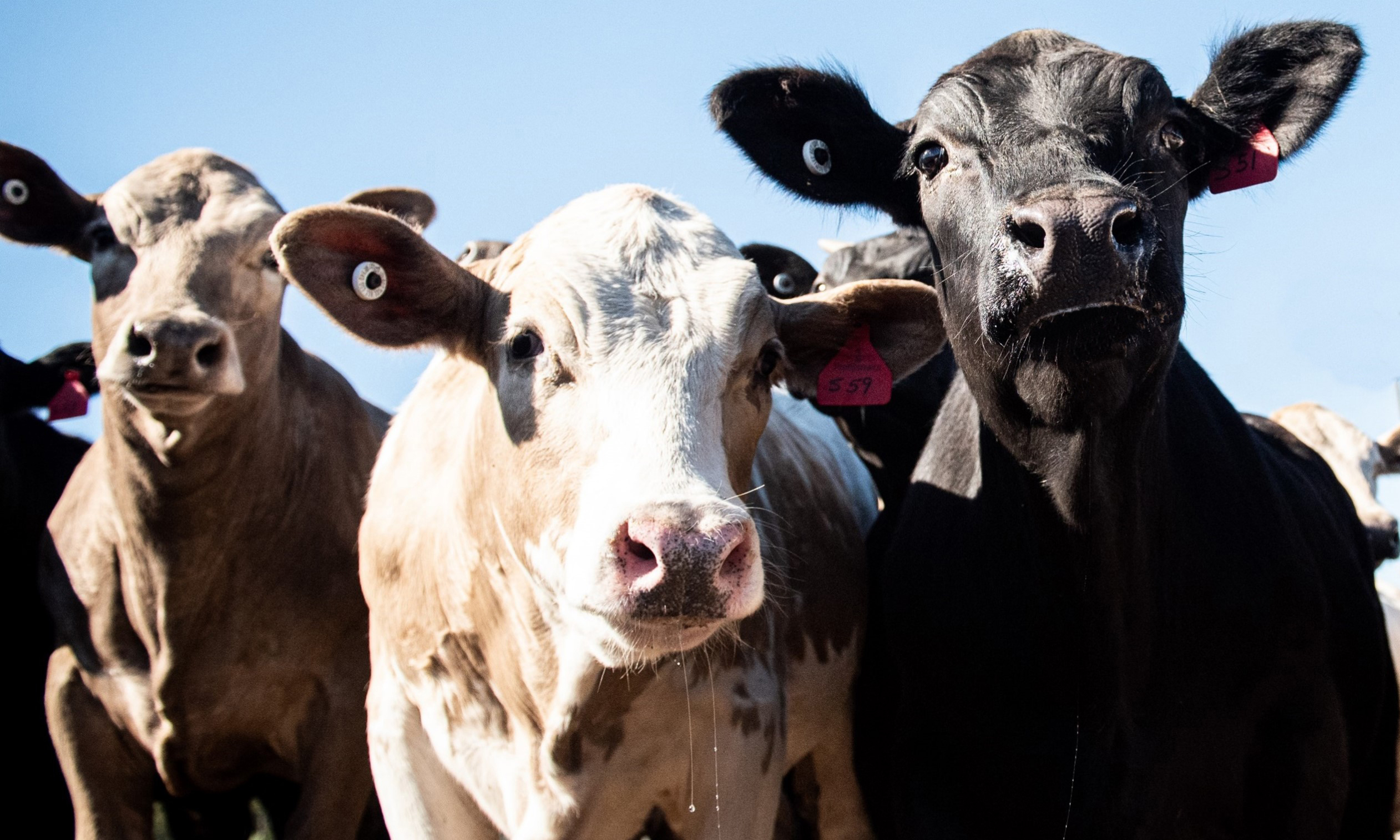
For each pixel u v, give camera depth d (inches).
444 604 179.3
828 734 213.9
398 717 185.0
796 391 188.7
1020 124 173.5
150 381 200.2
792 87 202.4
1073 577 180.7
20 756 273.7
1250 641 186.9
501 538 166.9
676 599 136.3
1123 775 184.7
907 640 204.8
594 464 149.2
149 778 237.9
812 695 203.9
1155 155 173.3
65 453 301.3
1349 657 204.2
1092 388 163.0
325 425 245.9
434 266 166.6
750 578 139.8
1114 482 173.6
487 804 178.5
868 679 218.2
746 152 209.3
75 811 234.7
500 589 170.2
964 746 196.5
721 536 135.9
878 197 205.8
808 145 206.4
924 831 198.5
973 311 176.9
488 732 178.7
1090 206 149.2
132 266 219.3
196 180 228.2
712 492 142.1
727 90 202.5
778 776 180.9
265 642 231.3
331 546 239.5
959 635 197.2
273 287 226.7
